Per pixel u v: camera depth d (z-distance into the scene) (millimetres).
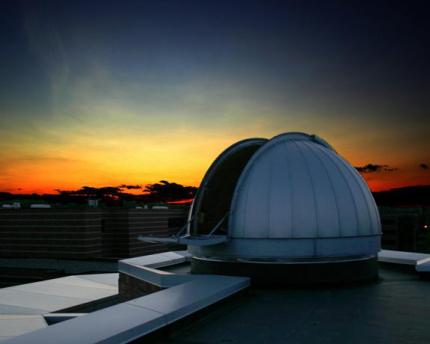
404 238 105562
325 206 13070
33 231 87062
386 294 12227
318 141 15898
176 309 8508
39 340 6527
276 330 8711
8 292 21109
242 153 15414
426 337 8234
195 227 14289
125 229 90500
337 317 9758
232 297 11266
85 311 19500
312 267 12914
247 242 12938
